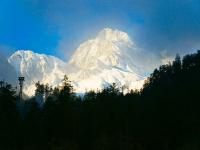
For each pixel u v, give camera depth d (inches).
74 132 5369.1
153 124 5531.5
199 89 6112.2
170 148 5334.6
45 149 5211.6
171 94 6264.8
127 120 5487.2
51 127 5403.5
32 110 5546.3
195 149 5012.3
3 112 5260.8
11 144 5177.2
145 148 5310.0
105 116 5506.9
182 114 5649.6
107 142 5088.6
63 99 5629.9
